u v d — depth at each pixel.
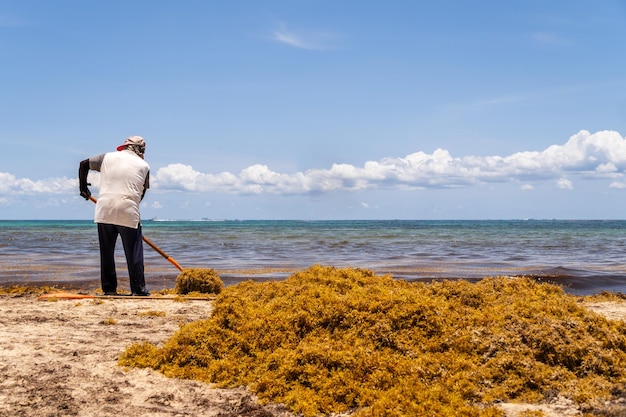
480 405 4.53
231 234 51.44
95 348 6.14
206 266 18.28
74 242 33.81
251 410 4.51
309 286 6.88
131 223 9.91
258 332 5.76
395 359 5.12
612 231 68.38
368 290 6.60
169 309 8.77
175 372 5.38
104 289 10.20
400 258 22.61
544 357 5.13
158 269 16.97
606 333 5.60
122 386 5.02
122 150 10.19
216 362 5.47
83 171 9.98
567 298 7.48
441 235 51.12
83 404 4.54
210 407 4.58
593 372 5.00
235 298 6.57
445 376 4.90
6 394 4.66
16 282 13.26
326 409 4.50
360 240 39.44
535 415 4.23
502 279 7.91
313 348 5.07
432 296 6.90
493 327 5.67
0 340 6.31
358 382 4.76
